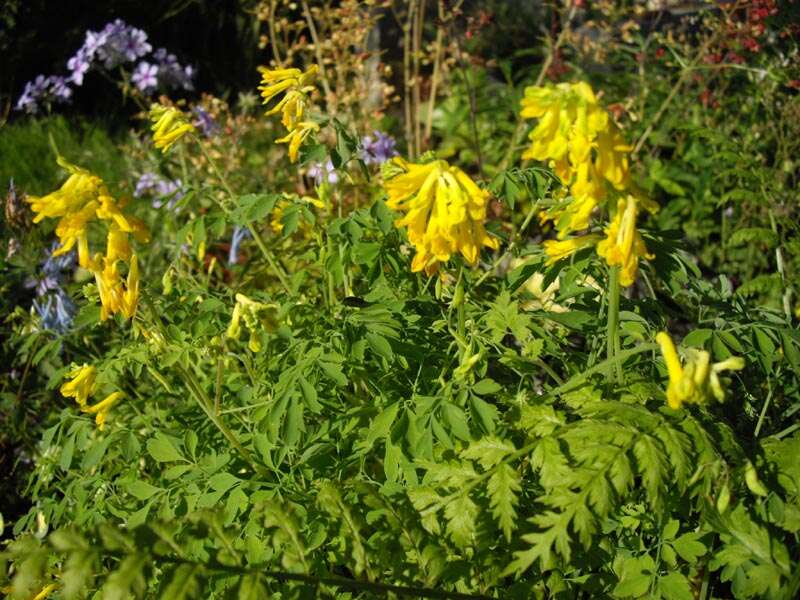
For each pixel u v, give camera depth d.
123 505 2.55
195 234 2.61
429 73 6.37
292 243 3.33
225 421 2.65
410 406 2.14
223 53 7.35
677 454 1.84
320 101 5.41
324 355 2.16
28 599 2.17
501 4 6.63
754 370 2.71
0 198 3.49
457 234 1.90
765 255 4.34
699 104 5.09
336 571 2.29
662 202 5.08
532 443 1.95
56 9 6.97
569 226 1.91
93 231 4.36
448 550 1.98
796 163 4.14
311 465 2.33
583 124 1.66
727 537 1.94
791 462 2.01
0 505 3.40
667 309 2.72
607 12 4.80
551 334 2.63
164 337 2.35
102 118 6.64
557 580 2.06
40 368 3.61
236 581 1.70
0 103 6.64
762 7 4.33
